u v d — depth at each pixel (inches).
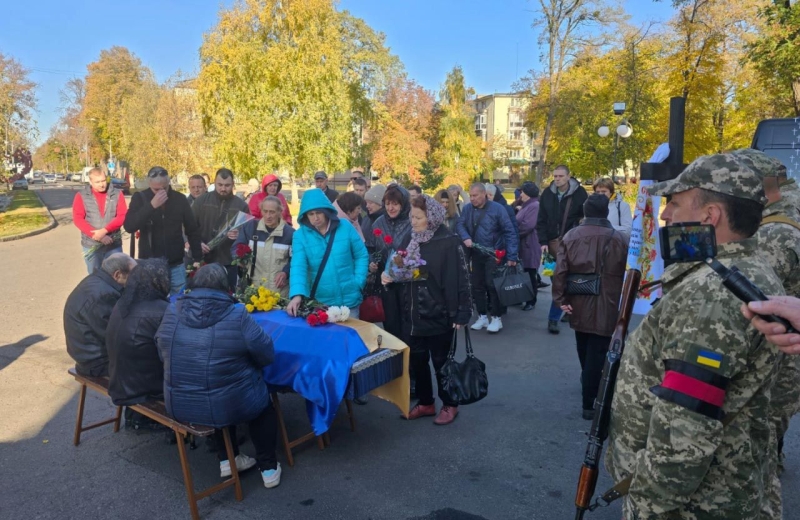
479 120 3139.8
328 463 150.3
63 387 200.2
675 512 66.4
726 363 58.6
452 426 172.7
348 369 140.8
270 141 965.8
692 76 900.0
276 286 192.1
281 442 162.9
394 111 1641.2
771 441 72.9
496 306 275.1
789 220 110.8
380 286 200.7
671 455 60.2
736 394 60.9
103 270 156.1
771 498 75.3
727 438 62.7
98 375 154.8
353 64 1461.6
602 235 168.6
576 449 157.6
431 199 166.4
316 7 977.5
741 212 63.0
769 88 586.6
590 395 173.8
